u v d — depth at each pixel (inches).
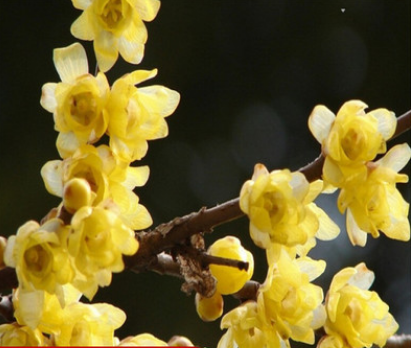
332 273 71.3
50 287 36.8
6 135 71.4
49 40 74.9
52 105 37.9
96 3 38.6
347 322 38.8
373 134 37.9
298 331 38.3
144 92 38.2
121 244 36.9
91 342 37.6
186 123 75.4
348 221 38.6
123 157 37.9
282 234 37.2
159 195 71.7
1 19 74.4
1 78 73.5
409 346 40.9
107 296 65.1
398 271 74.0
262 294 38.2
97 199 37.4
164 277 66.3
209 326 65.3
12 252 36.9
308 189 37.2
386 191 38.3
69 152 37.8
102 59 38.8
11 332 37.6
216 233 66.7
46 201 69.2
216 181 73.8
